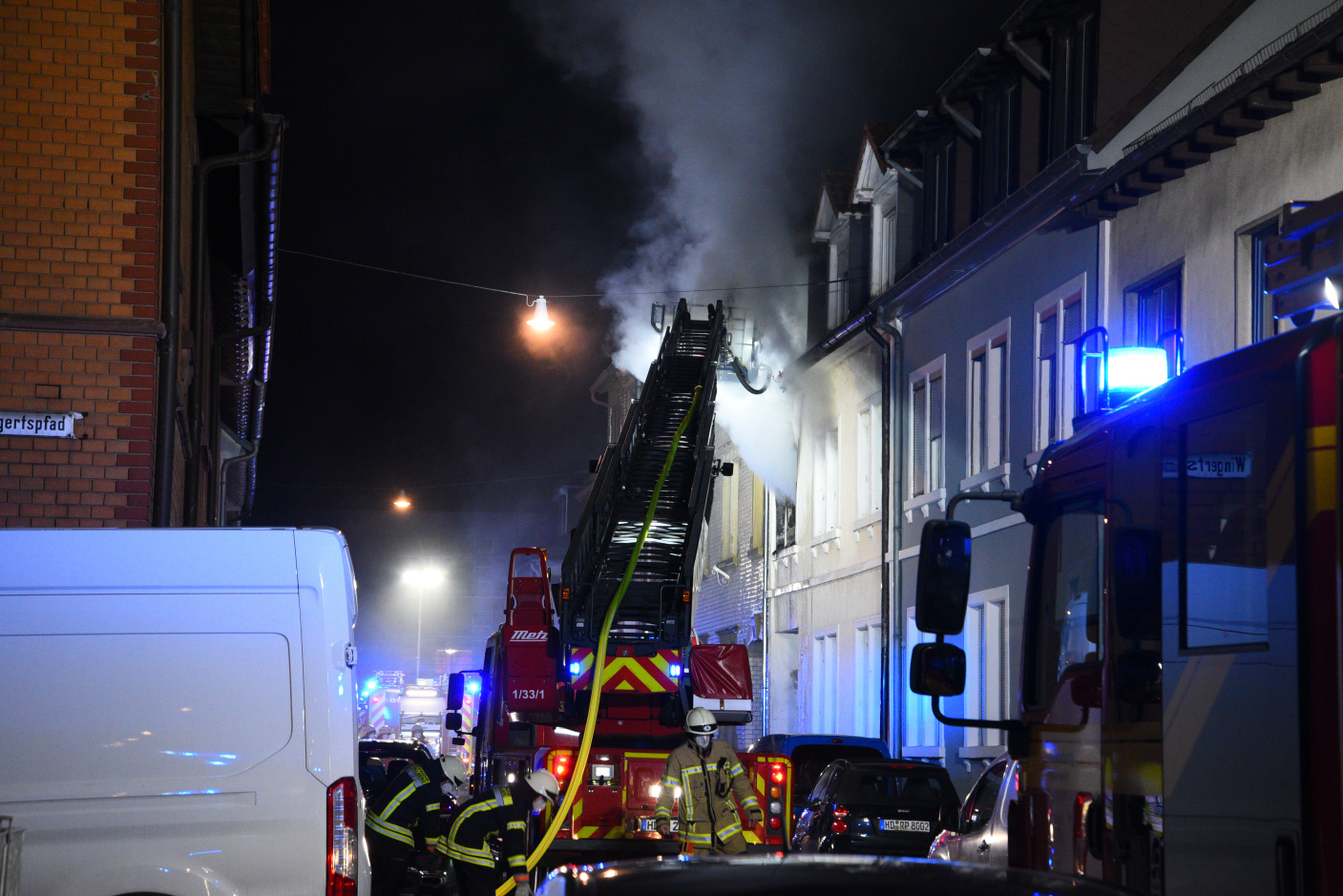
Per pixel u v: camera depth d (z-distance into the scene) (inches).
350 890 240.1
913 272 841.5
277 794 240.2
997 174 783.1
